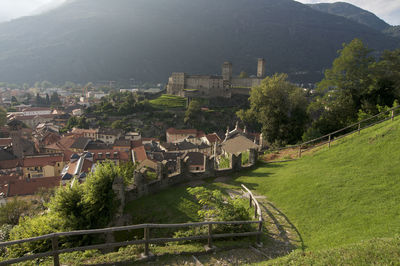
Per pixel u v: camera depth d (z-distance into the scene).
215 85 152.38
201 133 117.12
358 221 12.22
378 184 14.92
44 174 70.69
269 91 44.56
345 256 8.38
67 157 75.44
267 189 18.88
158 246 11.99
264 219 14.52
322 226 12.83
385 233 10.55
